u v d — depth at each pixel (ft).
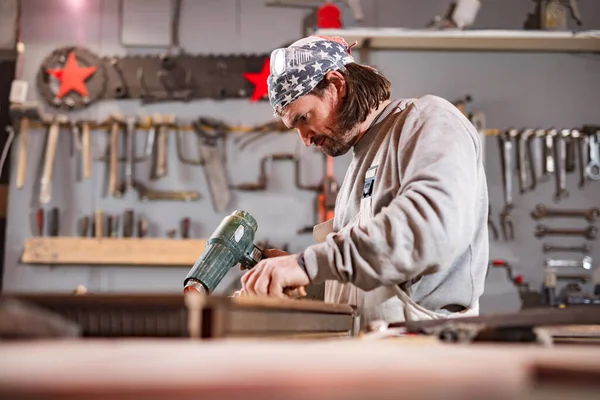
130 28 14.38
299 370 1.51
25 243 13.69
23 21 14.46
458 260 5.01
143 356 1.72
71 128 14.11
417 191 4.42
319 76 5.48
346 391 1.43
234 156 14.16
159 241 13.61
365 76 5.59
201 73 14.23
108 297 2.78
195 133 14.19
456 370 1.62
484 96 14.42
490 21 14.67
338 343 3.04
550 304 13.38
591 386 1.70
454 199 4.41
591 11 14.70
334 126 5.57
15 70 14.51
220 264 5.57
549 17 14.03
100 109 14.19
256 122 14.23
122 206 14.02
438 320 4.06
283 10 14.58
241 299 2.87
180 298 2.69
